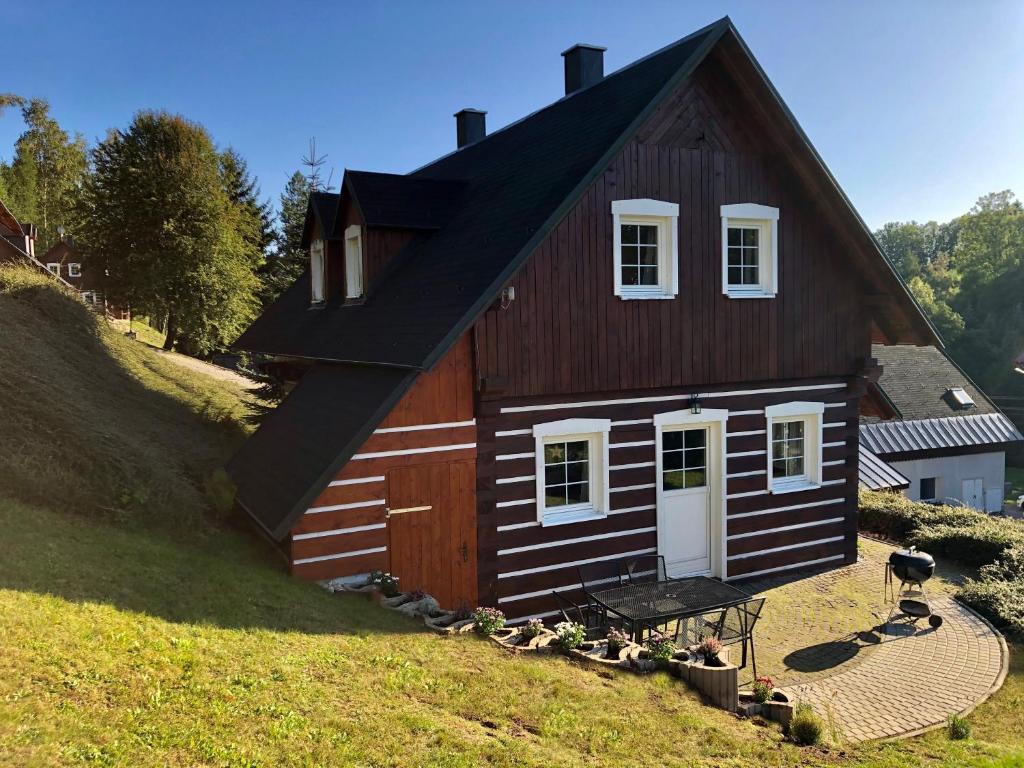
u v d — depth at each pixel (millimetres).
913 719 7672
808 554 12797
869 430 27828
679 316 11258
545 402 10312
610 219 10594
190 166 36094
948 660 9211
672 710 6793
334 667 6137
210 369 33312
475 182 13836
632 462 11062
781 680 8664
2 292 14102
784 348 12258
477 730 5609
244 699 5176
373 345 10500
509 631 8086
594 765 5465
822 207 12141
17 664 4766
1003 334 55281
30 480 8055
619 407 10898
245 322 40219
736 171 11664
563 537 10516
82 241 36625
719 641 8664
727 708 7254
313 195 15461
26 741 4090
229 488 10297
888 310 13148
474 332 9625
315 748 4789
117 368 14961
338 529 8883
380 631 7363
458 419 9648
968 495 29156
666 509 11461
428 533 9484
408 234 12977
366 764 4754
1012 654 9422
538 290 10047
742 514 12117
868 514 15875
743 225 11961
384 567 9172
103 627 5598
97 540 7492
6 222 32469
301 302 17672
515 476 10125
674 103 11078
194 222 36250
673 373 11219
